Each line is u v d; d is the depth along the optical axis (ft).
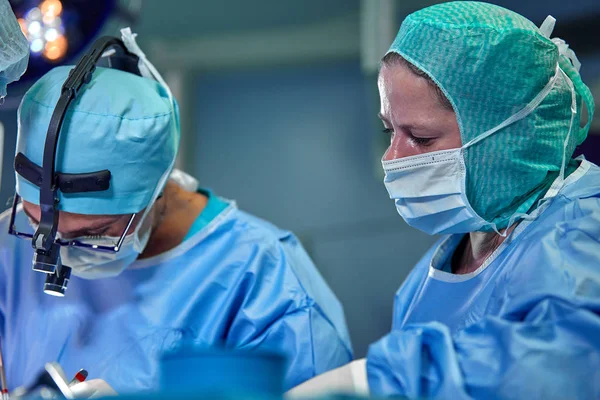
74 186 4.20
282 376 2.63
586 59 8.37
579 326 2.95
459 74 3.73
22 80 5.48
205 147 11.16
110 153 4.26
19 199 4.63
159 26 10.73
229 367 2.54
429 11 3.94
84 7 5.62
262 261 4.95
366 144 10.80
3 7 4.11
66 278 4.30
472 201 3.88
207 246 5.01
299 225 10.82
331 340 4.80
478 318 3.75
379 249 10.48
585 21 8.40
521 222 3.81
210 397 2.33
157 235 5.02
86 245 4.35
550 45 3.83
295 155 10.99
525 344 2.95
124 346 4.73
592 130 7.98
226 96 11.25
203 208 5.19
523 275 3.38
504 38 3.72
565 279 3.16
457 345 3.16
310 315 4.78
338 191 10.78
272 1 10.58
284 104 11.12
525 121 3.76
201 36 10.84
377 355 3.18
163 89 4.74
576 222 3.39
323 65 11.05
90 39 5.65
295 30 10.75
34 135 4.26
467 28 3.74
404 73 3.82
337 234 10.62
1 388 4.28
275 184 10.95
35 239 4.13
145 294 4.87
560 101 3.83
